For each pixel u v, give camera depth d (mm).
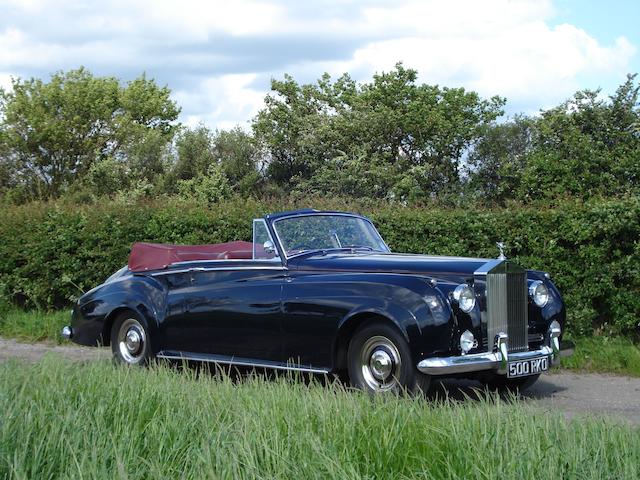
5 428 4211
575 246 9719
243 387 5703
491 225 10172
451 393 7582
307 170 31438
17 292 13406
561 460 3787
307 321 6984
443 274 6805
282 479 3695
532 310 7242
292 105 33125
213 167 29438
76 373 5855
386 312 6414
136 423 4477
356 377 6668
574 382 8289
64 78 37406
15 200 32125
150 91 44250
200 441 4293
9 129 34781
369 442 4012
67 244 12883
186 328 8000
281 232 7590
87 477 3727
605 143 18562
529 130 25609
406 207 11227
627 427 4387
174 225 12438
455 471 3693
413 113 27234
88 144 35531
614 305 9375
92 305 8828
